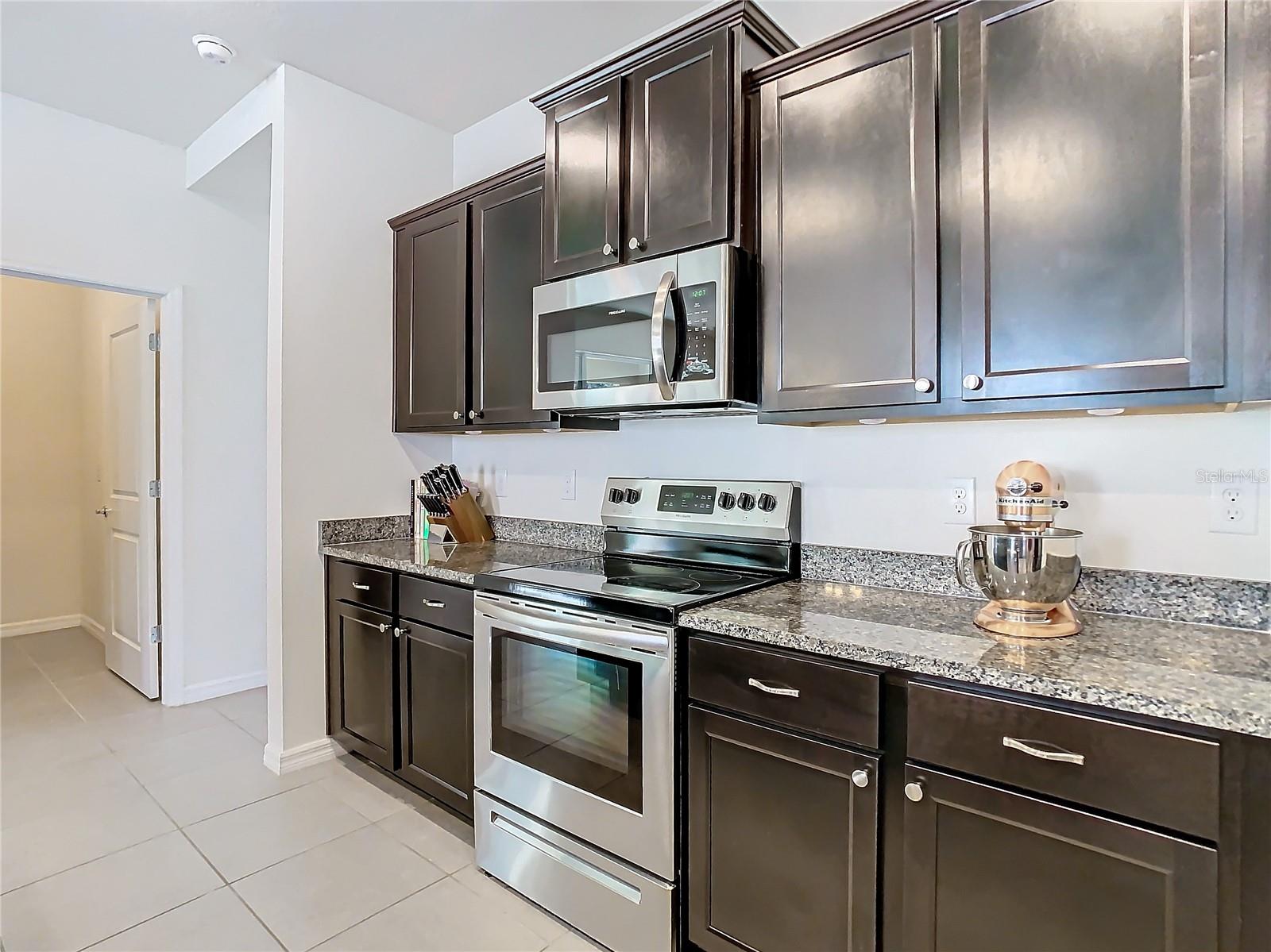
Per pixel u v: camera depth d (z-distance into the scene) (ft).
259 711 10.66
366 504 9.39
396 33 7.90
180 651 10.95
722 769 4.99
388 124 9.61
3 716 10.36
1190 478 4.76
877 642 4.37
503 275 8.10
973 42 4.70
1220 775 3.25
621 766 5.46
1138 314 4.12
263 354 11.85
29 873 6.45
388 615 7.93
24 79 8.85
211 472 11.27
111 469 12.35
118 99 9.37
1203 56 3.91
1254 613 4.55
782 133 5.65
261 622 11.92
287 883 6.37
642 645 5.31
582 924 5.74
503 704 6.40
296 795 8.02
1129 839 3.47
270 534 8.74
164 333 10.91
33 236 9.40
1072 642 4.34
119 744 9.39
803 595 5.81
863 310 5.20
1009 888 3.83
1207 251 3.91
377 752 8.14
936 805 4.07
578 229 6.75
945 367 4.84
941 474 5.84
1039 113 4.44
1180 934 3.36
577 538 8.66
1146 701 3.39
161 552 11.09
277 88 8.64
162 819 7.46
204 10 7.44
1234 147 3.84
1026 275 4.49
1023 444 5.43
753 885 4.85
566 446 8.84
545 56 8.39
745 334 5.70
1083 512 5.16
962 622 4.88
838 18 6.54
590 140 6.66
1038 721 3.72
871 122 5.17
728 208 5.71
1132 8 4.14
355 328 9.26
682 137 5.99
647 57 6.23
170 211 10.71
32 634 14.98
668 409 6.37
